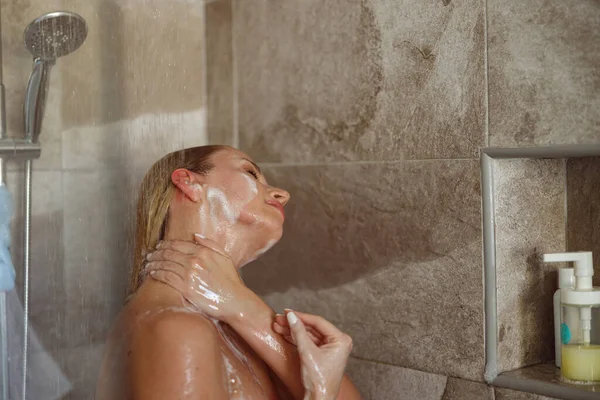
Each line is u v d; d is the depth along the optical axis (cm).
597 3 78
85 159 47
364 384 105
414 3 96
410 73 97
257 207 76
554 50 82
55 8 45
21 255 44
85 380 48
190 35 120
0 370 43
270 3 118
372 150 103
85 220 48
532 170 92
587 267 84
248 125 124
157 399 57
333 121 108
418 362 98
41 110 45
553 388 82
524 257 92
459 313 93
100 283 49
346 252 107
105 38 49
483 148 89
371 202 103
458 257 92
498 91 88
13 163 44
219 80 124
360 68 104
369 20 102
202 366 61
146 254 67
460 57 91
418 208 97
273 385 73
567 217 96
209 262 69
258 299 71
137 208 57
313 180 112
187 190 71
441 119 94
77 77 46
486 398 90
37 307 45
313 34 111
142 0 53
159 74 57
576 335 84
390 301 101
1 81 43
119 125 51
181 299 66
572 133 81
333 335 69
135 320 57
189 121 121
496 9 87
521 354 92
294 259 115
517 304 91
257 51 121
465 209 91
